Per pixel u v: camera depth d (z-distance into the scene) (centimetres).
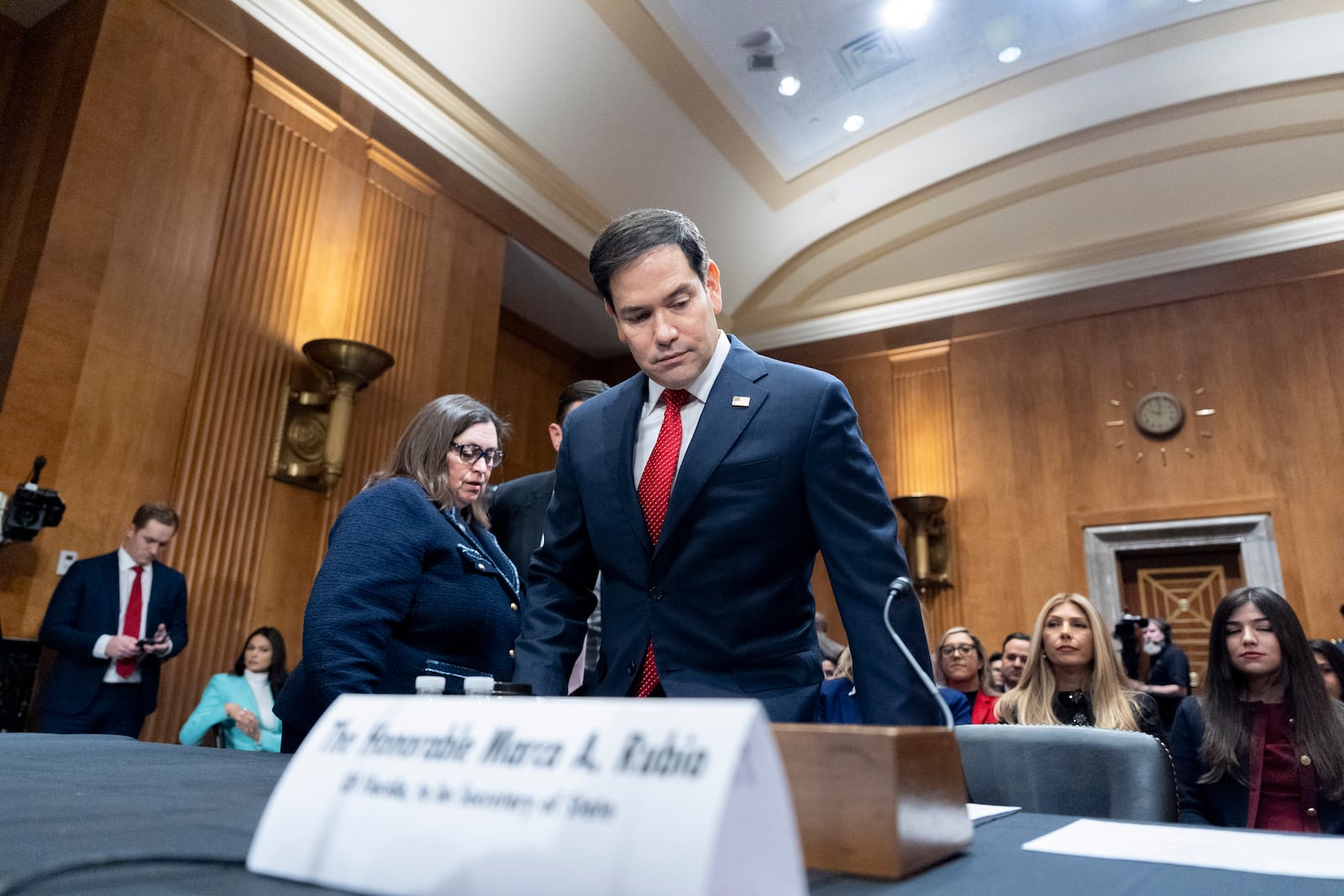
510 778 52
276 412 520
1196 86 759
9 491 401
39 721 365
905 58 736
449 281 654
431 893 50
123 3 475
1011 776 164
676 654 133
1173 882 60
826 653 442
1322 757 243
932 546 822
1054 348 827
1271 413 732
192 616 462
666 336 133
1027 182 852
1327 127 752
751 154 800
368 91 595
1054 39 727
